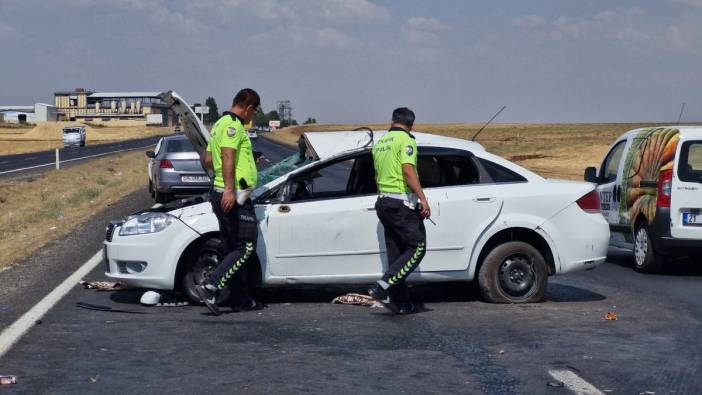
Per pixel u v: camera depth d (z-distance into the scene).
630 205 12.41
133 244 8.70
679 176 11.45
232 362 6.57
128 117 196.75
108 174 34.72
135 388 5.88
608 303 9.26
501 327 7.91
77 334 7.51
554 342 7.30
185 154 21.05
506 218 8.96
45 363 6.54
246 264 8.53
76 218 17.92
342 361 6.61
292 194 8.81
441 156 9.01
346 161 8.88
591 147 59.22
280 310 8.67
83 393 5.76
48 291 9.58
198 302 8.82
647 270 11.87
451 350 6.98
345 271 8.78
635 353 6.94
